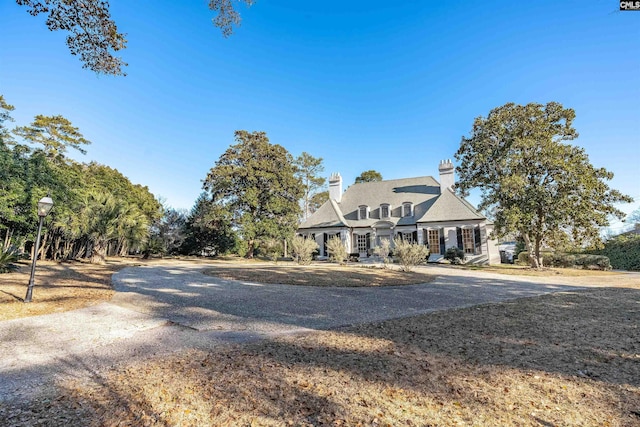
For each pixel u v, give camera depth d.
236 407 3.01
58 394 3.29
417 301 8.78
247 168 28.61
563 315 6.95
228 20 7.93
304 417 2.84
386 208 28.98
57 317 6.65
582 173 18.64
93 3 7.15
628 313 7.12
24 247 19.64
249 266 19.12
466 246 24.98
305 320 6.55
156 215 34.28
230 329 5.84
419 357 4.32
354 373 3.78
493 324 6.16
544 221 19.81
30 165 17.25
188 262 24.02
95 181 31.16
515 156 20.09
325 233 29.47
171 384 3.50
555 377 3.65
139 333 5.56
